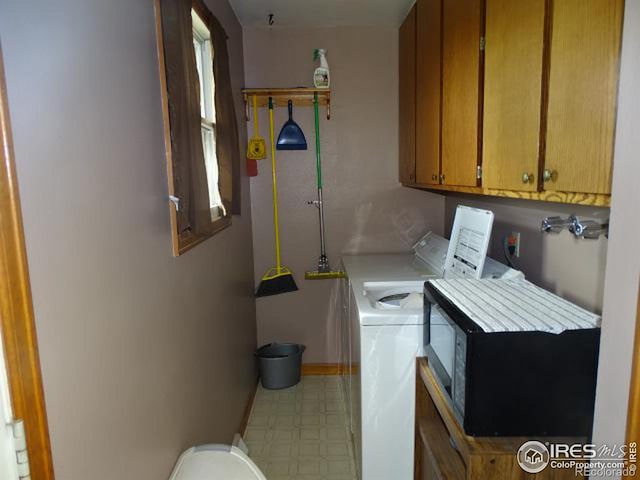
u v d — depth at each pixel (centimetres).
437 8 197
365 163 312
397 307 192
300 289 325
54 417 75
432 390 144
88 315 87
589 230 122
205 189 160
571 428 110
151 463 118
